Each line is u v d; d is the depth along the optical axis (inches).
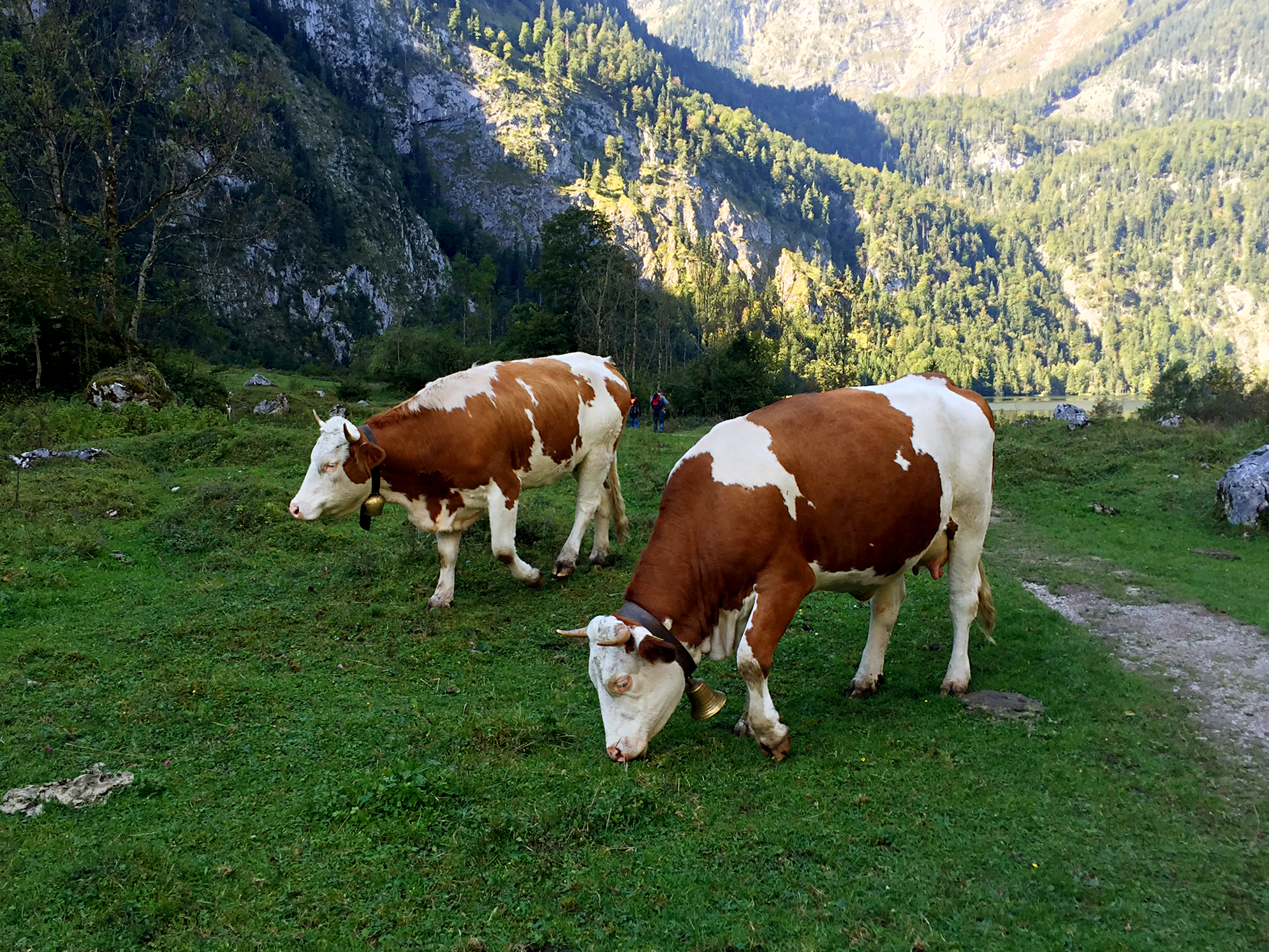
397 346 2476.6
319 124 5364.2
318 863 166.7
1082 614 352.5
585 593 345.7
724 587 210.1
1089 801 194.4
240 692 242.4
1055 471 638.5
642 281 6806.1
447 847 172.2
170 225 3740.2
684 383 2032.5
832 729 229.3
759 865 167.6
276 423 945.5
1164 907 157.5
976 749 218.2
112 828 176.9
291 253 4456.2
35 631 286.0
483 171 7372.1
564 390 354.0
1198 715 248.7
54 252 1048.8
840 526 216.7
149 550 388.2
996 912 154.2
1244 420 994.7
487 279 4168.3
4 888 154.3
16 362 936.3
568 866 167.0
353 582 346.9
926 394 245.9
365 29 7091.5
